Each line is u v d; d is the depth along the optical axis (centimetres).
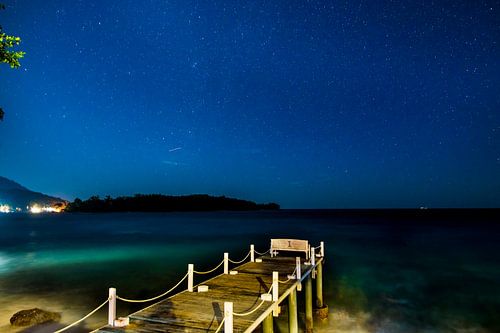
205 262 3022
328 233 5847
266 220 11119
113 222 10175
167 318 816
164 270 2653
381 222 9338
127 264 2916
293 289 1139
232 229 7044
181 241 4731
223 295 1027
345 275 2500
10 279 2327
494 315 1642
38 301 1791
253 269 1454
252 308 901
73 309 1647
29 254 3512
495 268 2756
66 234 6016
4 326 1362
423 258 3219
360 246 4047
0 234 6050
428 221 9606
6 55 946
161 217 14250
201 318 817
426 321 1562
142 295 1934
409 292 2039
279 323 1473
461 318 1603
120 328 754
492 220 9900
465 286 2186
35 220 11644
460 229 6606
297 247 1712
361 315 1634
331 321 1554
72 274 2498
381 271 2638
